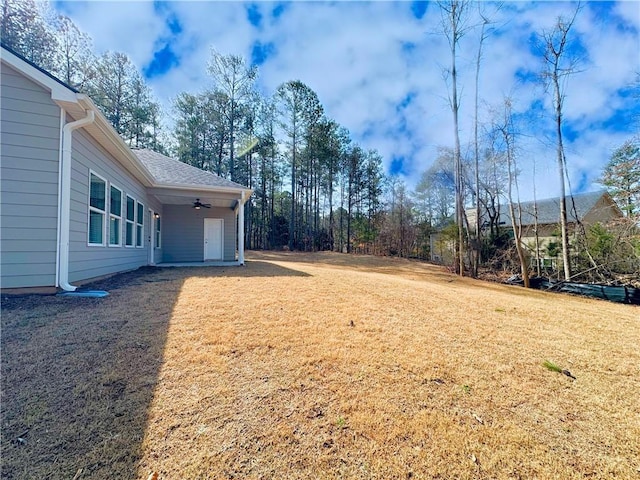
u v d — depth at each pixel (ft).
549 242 44.52
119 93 65.46
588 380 8.77
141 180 28.32
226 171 76.74
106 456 5.13
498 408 7.12
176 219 41.78
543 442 6.03
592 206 50.44
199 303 14.47
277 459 5.28
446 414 6.75
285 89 73.82
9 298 13.58
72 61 56.34
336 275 27.43
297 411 6.58
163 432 5.74
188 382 7.47
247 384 7.53
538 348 11.10
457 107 44.14
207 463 5.10
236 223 46.50
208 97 72.23
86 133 18.01
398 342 10.80
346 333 11.40
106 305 13.41
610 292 29.19
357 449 5.60
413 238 81.30
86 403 6.47
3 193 14.15
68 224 15.56
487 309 17.19
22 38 47.73
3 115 14.25
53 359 8.25
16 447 5.22
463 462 5.41
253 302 15.12
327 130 76.64
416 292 21.02
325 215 94.84
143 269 27.91
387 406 6.92
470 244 46.34
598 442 6.12
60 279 15.23
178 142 74.43
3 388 6.84
